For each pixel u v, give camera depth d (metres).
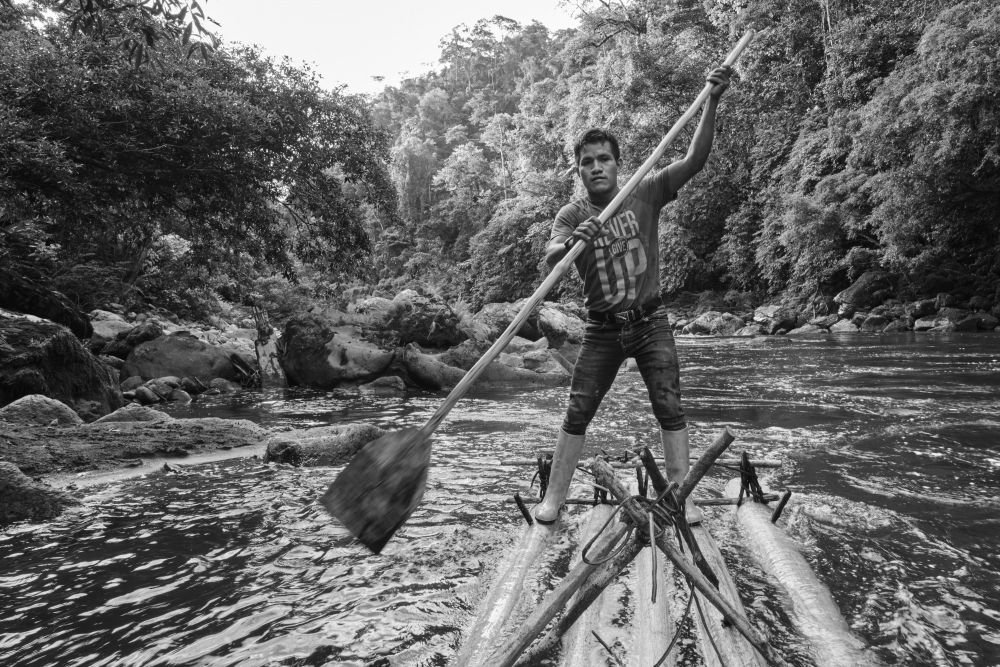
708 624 1.89
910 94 16.77
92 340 11.86
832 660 1.69
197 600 2.20
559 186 39.69
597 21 31.97
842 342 15.38
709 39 25.89
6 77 6.62
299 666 1.74
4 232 9.37
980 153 17.62
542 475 3.05
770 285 26.31
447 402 1.77
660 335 2.68
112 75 7.04
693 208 29.48
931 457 3.96
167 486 3.71
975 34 15.59
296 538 2.79
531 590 2.16
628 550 1.65
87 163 7.73
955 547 2.50
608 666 1.67
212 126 7.75
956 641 1.80
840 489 3.31
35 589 2.31
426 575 2.35
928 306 18.91
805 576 2.19
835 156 22.41
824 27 24.59
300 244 10.92
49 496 3.28
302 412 7.54
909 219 19.09
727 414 5.84
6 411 5.35
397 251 60.91
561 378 10.36
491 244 45.25
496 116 55.66
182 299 18.28
